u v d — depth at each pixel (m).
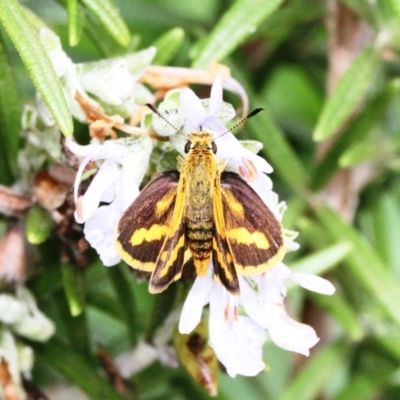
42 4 0.23
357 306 0.23
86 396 0.21
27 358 0.20
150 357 0.21
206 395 0.23
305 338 0.19
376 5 0.22
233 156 0.19
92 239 0.19
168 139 0.19
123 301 0.21
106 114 0.19
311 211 0.23
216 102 0.19
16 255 0.20
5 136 0.20
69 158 0.19
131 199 0.19
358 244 0.22
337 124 0.21
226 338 0.19
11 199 0.20
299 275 0.19
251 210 0.19
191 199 0.19
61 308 0.21
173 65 0.23
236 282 0.19
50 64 0.18
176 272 0.19
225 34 0.20
